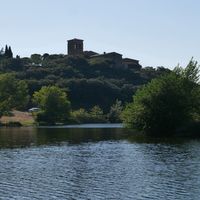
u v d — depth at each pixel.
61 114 190.62
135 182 42.62
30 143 84.50
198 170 49.12
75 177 45.72
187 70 104.50
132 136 103.50
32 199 35.97
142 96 100.81
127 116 102.25
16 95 186.25
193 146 75.56
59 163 56.16
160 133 102.06
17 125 164.62
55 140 91.94
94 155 64.50
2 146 78.06
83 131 125.88
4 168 51.97
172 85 100.88
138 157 61.47
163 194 37.41
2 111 177.88
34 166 53.59
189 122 100.50
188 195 36.97
